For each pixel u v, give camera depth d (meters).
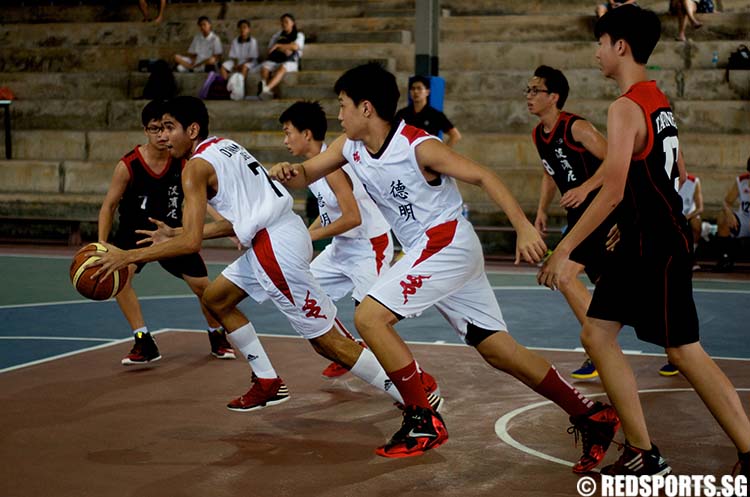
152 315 9.29
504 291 10.98
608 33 4.32
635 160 4.18
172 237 5.27
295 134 5.96
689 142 15.79
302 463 4.74
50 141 18.11
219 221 5.73
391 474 4.57
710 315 9.38
